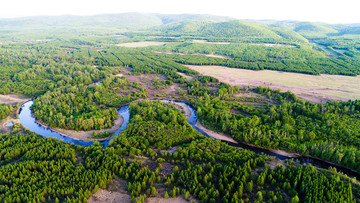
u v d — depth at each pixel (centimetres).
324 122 14462
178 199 8631
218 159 10969
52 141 12175
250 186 8725
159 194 8825
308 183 8794
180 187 9194
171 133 13262
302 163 11644
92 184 9000
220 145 12212
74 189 8750
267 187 9019
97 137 13738
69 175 9431
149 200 8512
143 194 8862
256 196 8525
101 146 11975
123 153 11350
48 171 9619
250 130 13350
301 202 8312
